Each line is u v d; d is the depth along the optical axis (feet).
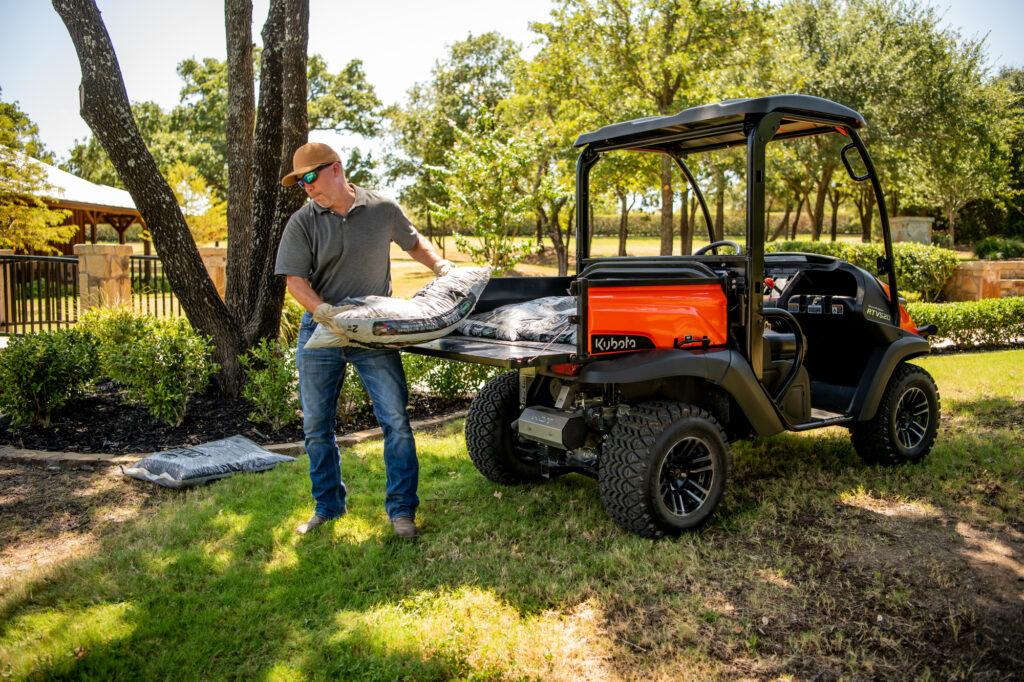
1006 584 9.11
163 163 111.86
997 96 74.54
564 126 50.98
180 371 16.14
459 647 7.77
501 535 10.84
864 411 12.97
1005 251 97.76
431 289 11.09
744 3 44.91
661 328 10.48
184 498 12.52
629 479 10.18
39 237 48.52
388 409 10.84
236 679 7.42
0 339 29.25
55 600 8.96
